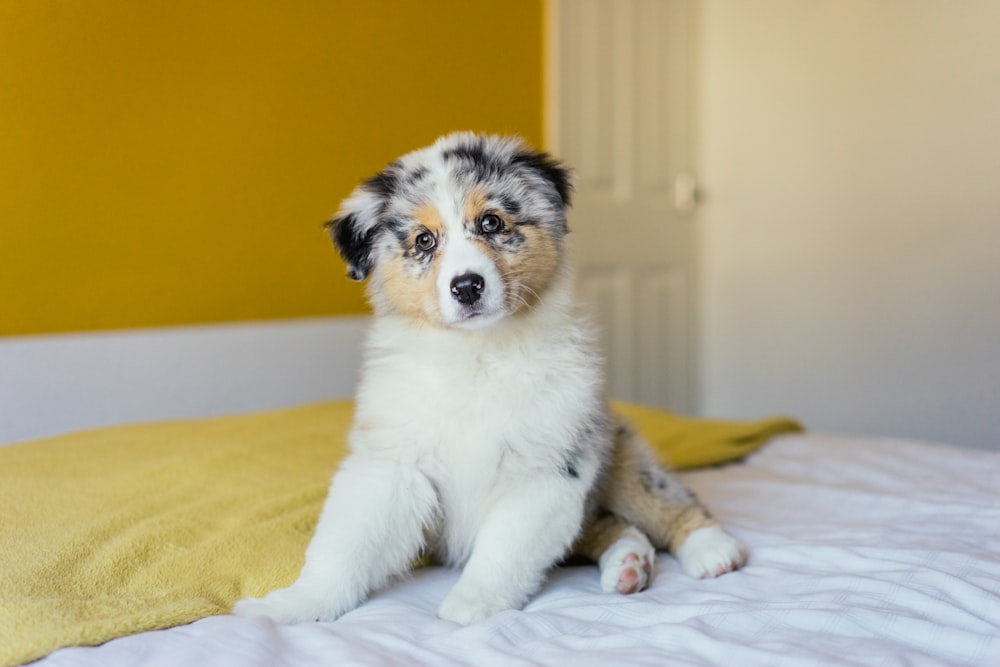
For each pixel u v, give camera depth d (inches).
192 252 120.1
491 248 65.1
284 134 126.5
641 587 61.7
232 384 120.9
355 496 61.6
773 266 168.1
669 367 175.2
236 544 65.0
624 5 161.9
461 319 62.4
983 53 137.5
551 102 153.4
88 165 111.0
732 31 170.9
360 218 70.3
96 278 112.7
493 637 50.4
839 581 58.0
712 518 70.7
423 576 66.9
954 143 141.4
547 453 62.4
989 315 138.6
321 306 132.4
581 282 159.5
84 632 49.6
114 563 60.8
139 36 113.5
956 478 89.0
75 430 109.0
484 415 62.6
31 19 105.7
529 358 64.6
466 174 67.5
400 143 137.7
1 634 49.0
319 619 56.9
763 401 171.6
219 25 119.6
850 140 154.8
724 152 174.1
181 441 94.7
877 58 150.3
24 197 106.9
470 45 144.0
